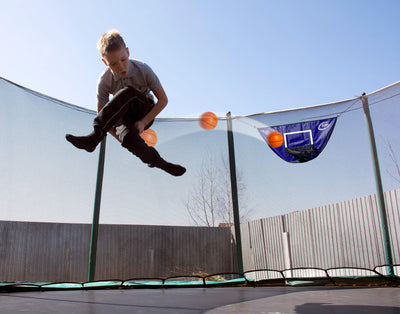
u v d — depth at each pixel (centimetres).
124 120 144
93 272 264
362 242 260
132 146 140
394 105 269
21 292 203
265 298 148
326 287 213
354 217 267
